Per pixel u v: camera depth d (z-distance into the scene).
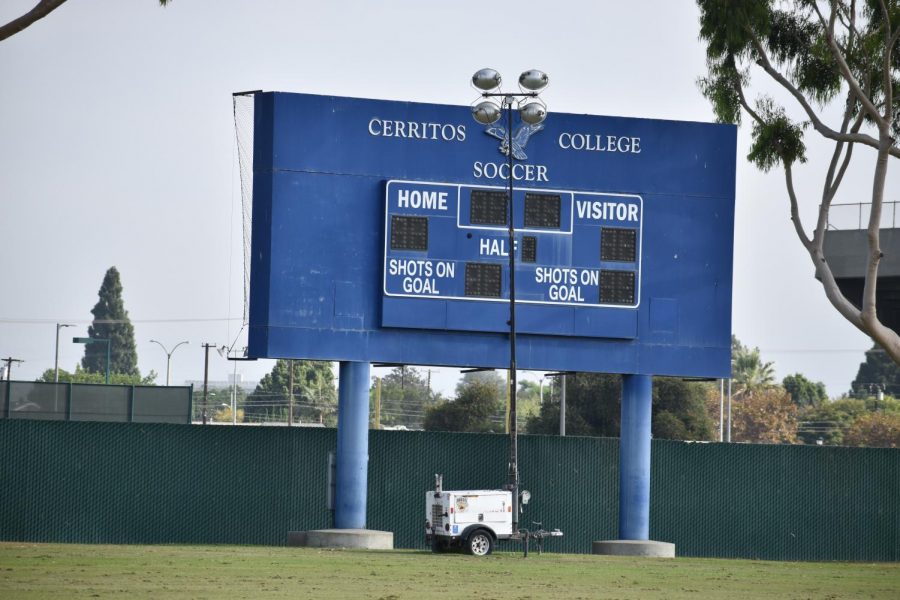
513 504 132.88
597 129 146.88
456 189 142.62
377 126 142.12
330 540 139.62
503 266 142.88
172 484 158.38
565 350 145.00
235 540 159.25
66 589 81.88
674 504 171.00
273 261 138.75
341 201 140.88
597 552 146.12
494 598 83.19
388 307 140.38
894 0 171.38
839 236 199.75
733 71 175.88
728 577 113.00
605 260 145.88
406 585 91.50
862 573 127.62
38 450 155.12
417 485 163.88
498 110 130.25
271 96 140.12
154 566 104.06
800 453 174.62
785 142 174.62
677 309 147.62
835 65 172.88
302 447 161.88
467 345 143.00
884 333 168.62
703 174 149.25
